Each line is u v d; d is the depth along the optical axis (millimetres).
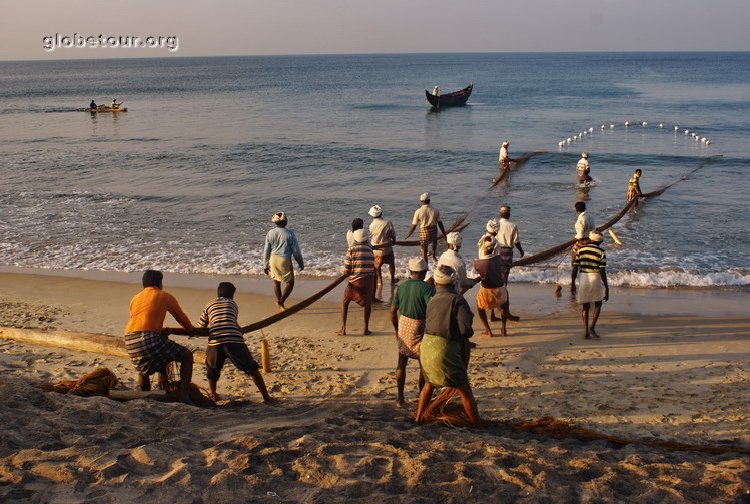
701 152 30578
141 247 16422
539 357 9023
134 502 4215
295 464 4828
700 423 6742
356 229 10414
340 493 4406
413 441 5559
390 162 29484
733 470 4898
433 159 30078
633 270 13836
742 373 8281
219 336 6910
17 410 5844
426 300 6758
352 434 5684
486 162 29188
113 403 6328
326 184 24641
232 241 16922
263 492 4414
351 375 8367
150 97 88125
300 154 31828
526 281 13328
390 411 7027
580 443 5863
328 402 7348
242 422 6078
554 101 64812
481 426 6344
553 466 4930
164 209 20672
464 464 4848
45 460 4703
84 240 17141
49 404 6129
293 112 57594
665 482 4664
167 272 14383
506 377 8242
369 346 9570
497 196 21984
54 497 4238
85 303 12016
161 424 5828
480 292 9797
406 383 8047
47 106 73875
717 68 156750
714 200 20453
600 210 19703
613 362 8789
